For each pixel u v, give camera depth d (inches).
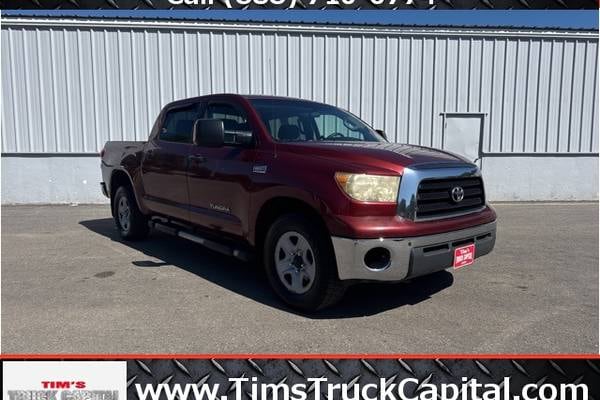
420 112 414.6
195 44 394.0
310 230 133.6
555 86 422.3
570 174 432.8
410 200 128.6
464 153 422.9
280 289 147.3
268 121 161.9
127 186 240.7
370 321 138.4
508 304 153.2
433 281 177.5
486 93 417.4
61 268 193.0
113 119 398.6
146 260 205.8
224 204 165.5
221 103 179.3
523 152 426.6
